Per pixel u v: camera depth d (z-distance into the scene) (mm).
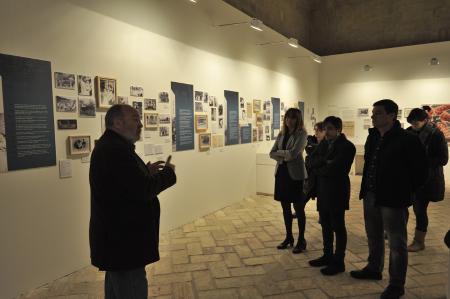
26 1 2775
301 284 2922
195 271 3227
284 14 8703
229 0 6406
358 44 9711
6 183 2662
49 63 2967
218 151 5551
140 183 1772
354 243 3924
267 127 7219
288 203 3629
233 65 5910
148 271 3232
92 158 1842
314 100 9969
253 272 3180
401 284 2584
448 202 6055
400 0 9047
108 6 3545
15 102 2709
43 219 2947
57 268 3070
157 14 4211
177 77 4582
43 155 2930
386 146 2568
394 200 2506
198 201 5078
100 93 3441
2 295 2646
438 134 3510
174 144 4547
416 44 8922
